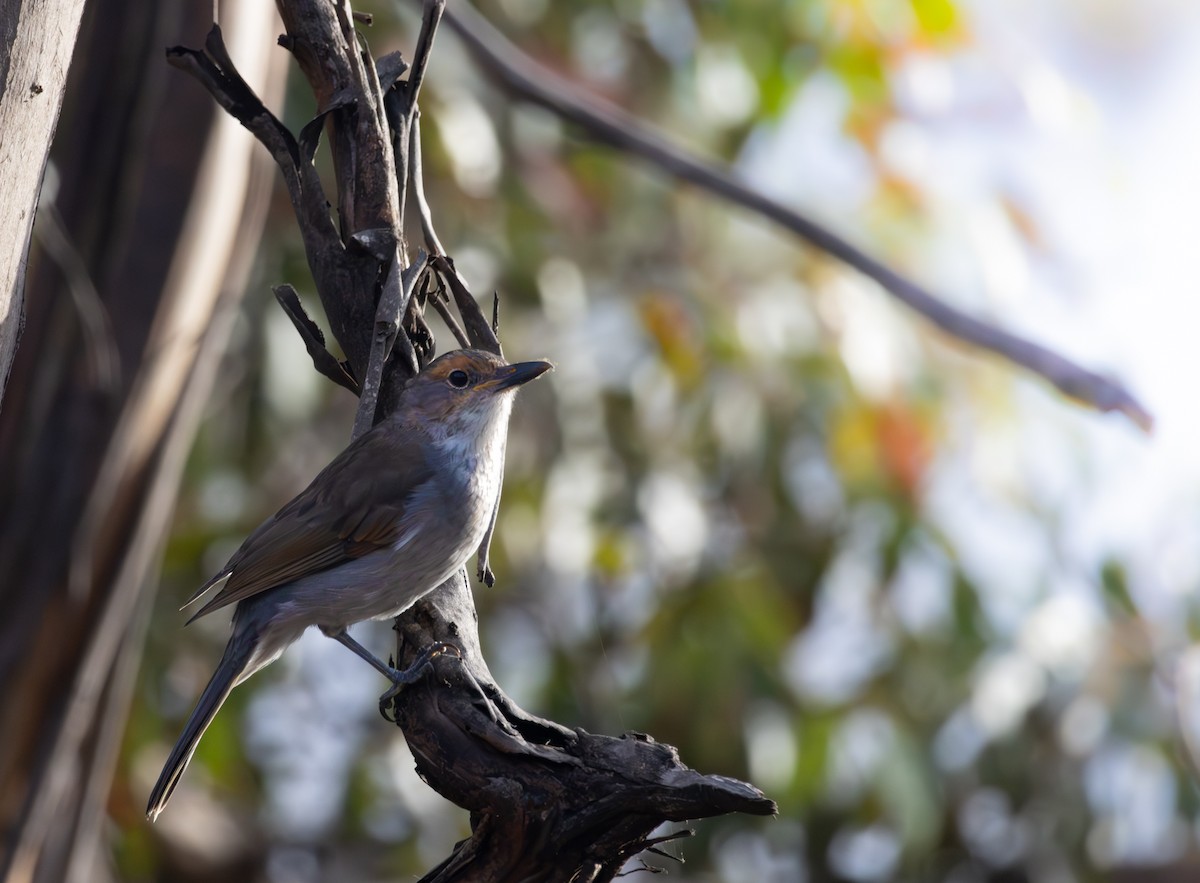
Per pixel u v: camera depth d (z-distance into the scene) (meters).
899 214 12.69
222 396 11.52
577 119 10.23
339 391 12.98
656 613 12.09
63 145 7.88
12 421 7.70
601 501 12.06
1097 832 12.57
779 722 11.95
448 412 7.06
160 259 7.84
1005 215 12.51
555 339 12.09
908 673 12.20
